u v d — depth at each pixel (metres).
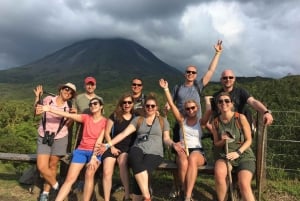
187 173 3.16
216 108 3.27
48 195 3.51
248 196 2.86
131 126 3.34
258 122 3.39
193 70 3.79
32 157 3.74
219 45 4.07
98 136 3.36
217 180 3.01
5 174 4.42
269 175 4.04
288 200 3.45
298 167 4.22
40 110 3.33
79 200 3.46
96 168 3.22
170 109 3.69
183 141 3.43
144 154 3.19
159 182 3.93
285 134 4.49
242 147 3.00
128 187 3.23
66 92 3.55
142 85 3.90
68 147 3.78
